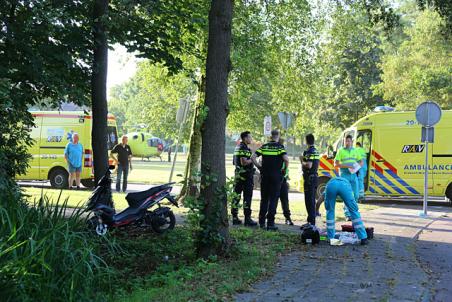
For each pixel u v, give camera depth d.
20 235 5.57
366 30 16.42
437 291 6.56
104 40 10.31
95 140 10.69
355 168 13.29
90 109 11.30
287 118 17.88
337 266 7.76
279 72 16.89
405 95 33.09
